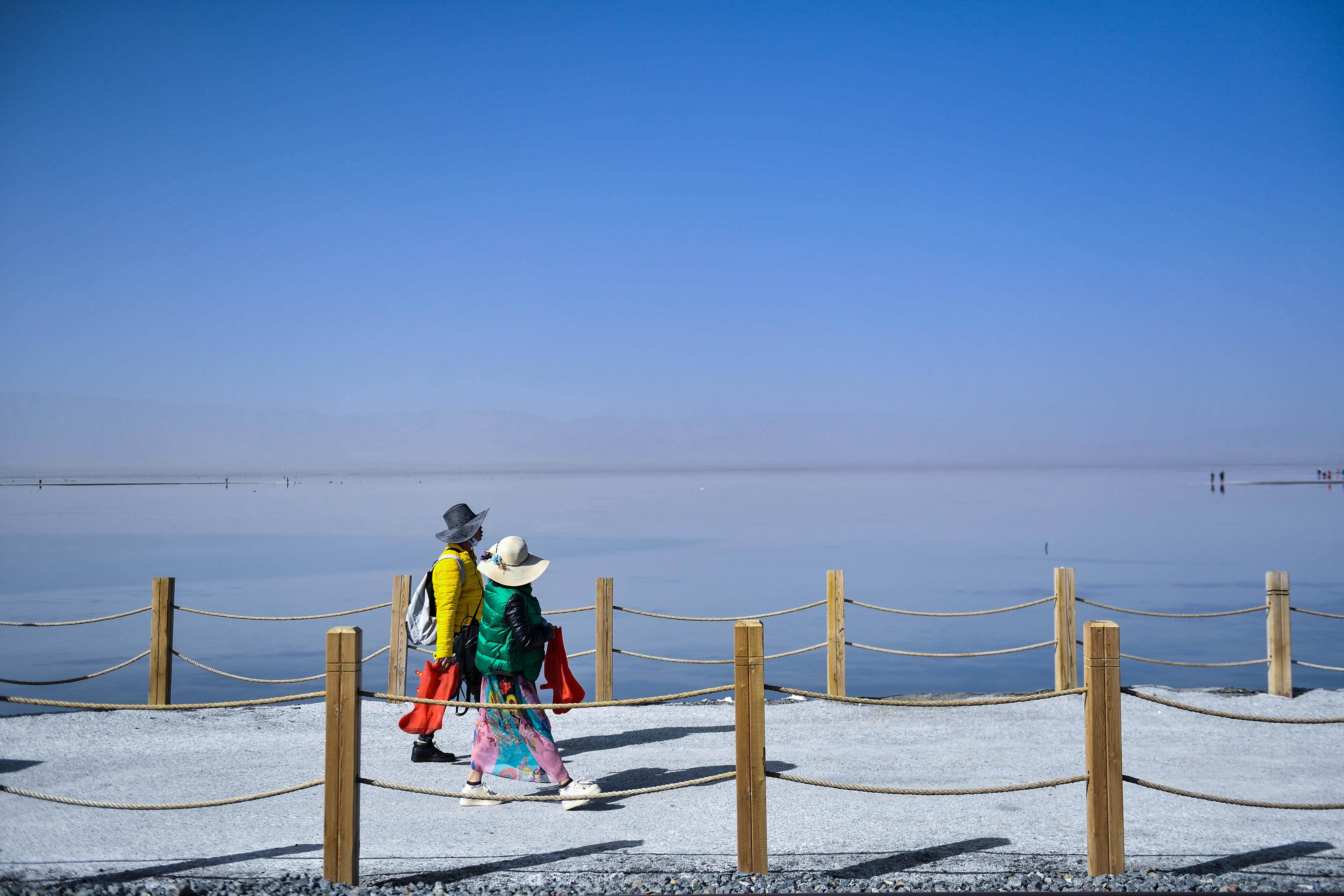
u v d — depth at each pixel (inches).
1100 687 195.6
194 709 198.7
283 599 798.5
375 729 329.4
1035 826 227.8
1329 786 259.0
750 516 2153.1
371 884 192.5
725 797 254.1
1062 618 379.6
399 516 2278.5
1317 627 657.0
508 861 205.8
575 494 3917.3
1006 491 3804.1
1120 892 184.9
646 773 274.2
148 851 212.8
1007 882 191.3
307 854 211.6
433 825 232.2
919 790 195.5
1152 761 284.4
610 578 376.2
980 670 540.4
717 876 195.5
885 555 1177.4
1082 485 4534.9
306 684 493.7
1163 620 705.0
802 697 389.7
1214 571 962.1
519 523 1911.9
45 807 246.4
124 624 705.6
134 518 2172.7
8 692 465.4
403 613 372.2
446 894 186.4
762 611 748.0
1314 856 206.4
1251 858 205.0
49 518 2178.9
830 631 372.5
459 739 316.2
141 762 287.1
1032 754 295.6
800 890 187.8
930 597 792.9
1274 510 2135.8
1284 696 369.7
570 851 212.1
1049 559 1098.7
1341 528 1562.5
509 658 243.8
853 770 278.4
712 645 636.1
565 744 309.9
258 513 2443.4
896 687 491.2
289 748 303.9
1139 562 1053.2
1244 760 285.6
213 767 282.2
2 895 183.8
